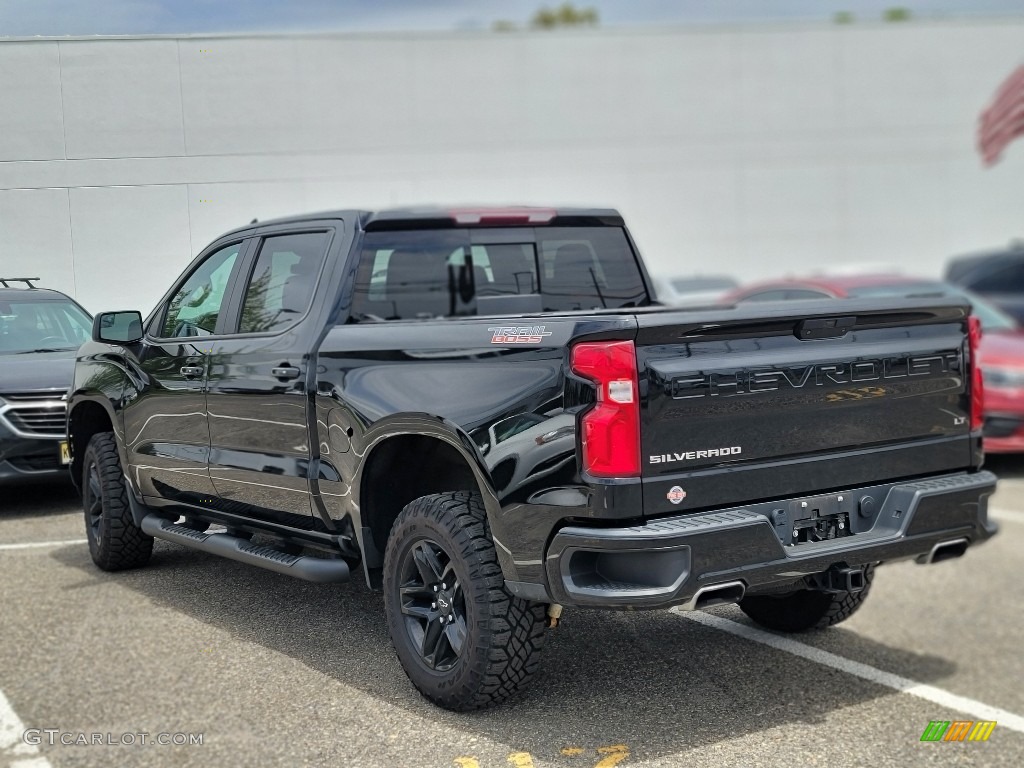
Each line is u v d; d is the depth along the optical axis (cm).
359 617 478
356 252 446
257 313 463
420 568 380
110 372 530
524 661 362
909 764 363
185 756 339
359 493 400
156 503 510
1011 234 2527
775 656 462
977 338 414
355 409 395
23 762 336
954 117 2483
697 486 340
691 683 424
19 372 543
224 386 459
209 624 464
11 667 412
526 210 514
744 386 350
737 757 357
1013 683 467
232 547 450
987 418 859
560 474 332
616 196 2344
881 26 2438
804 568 353
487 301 508
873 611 582
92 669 411
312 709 379
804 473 364
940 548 395
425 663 380
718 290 1758
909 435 393
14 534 563
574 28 2266
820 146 2441
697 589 330
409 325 388
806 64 2408
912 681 448
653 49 2328
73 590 505
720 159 2395
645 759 351
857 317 374
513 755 348
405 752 347
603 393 329
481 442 351
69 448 550
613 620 499
